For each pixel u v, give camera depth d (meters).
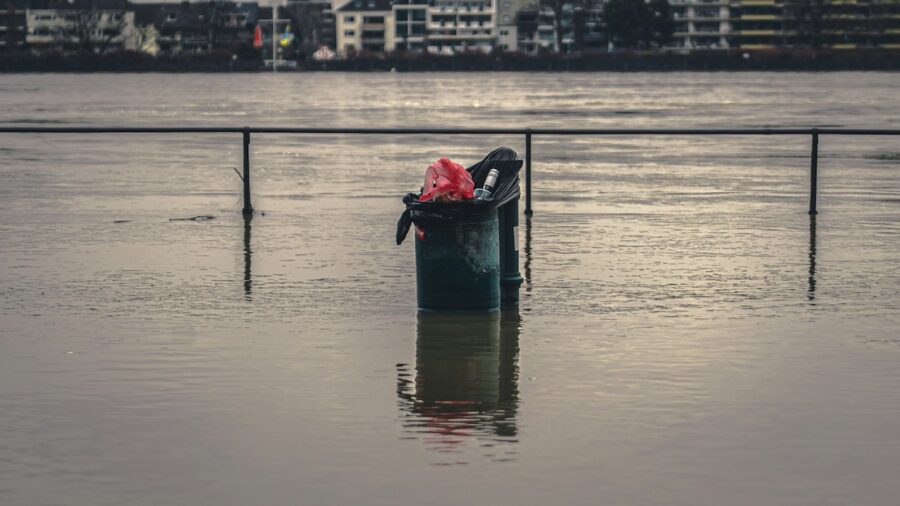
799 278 16.42
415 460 8.84
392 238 20.16
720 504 8.02
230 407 10.19
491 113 77.00
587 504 8.00
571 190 28.02
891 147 42.59
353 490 8.25
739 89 137.00
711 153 40.22
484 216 14.01
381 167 34.28
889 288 15.72
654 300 14.87
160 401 10.37
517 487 8.30
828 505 8.02
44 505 8.03
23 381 11.02
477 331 13.13
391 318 13.82
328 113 77.31
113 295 15.20
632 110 81.19
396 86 160.50
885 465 8.75
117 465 8.77
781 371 11.38
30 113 74.56
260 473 8.59
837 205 25.00
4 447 9.17
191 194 27.00
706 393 10.61
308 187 28.66
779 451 9.05
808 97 107.94
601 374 11.27
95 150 41.03
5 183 29.58
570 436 9.39
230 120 66.75
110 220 22.48
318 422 9.77
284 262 17.70
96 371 11.38
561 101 100.12
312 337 12.85
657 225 21.83
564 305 14.57
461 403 10.31
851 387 10.83
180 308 14.40
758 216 23.12
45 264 17.56
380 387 10.84
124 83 176.75
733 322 13.61
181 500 8.09
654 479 8.45
